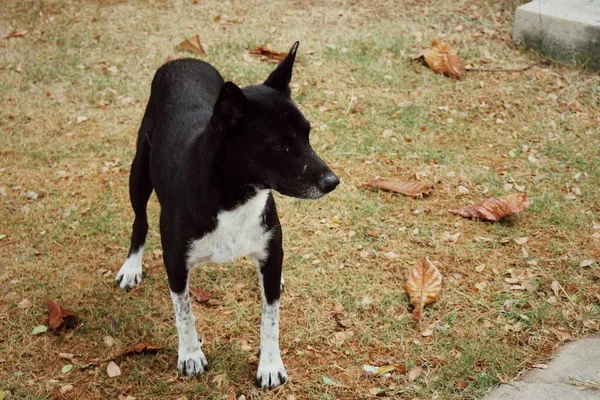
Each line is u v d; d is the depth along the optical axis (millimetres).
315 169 3303
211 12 5215
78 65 4715
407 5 5250
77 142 4312
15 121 4414
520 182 4094
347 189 4074
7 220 3986
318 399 3455
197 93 3617
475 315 3646
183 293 3447
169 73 3686
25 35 4957
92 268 3826
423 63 4676
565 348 3551
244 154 3289
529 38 4715
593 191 4039
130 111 4465
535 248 3846
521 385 3459
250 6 5293
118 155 4250
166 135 3529
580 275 3750
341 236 3902
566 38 4617
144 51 4793
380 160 4203
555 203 3994
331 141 4277
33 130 4375
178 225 3381
